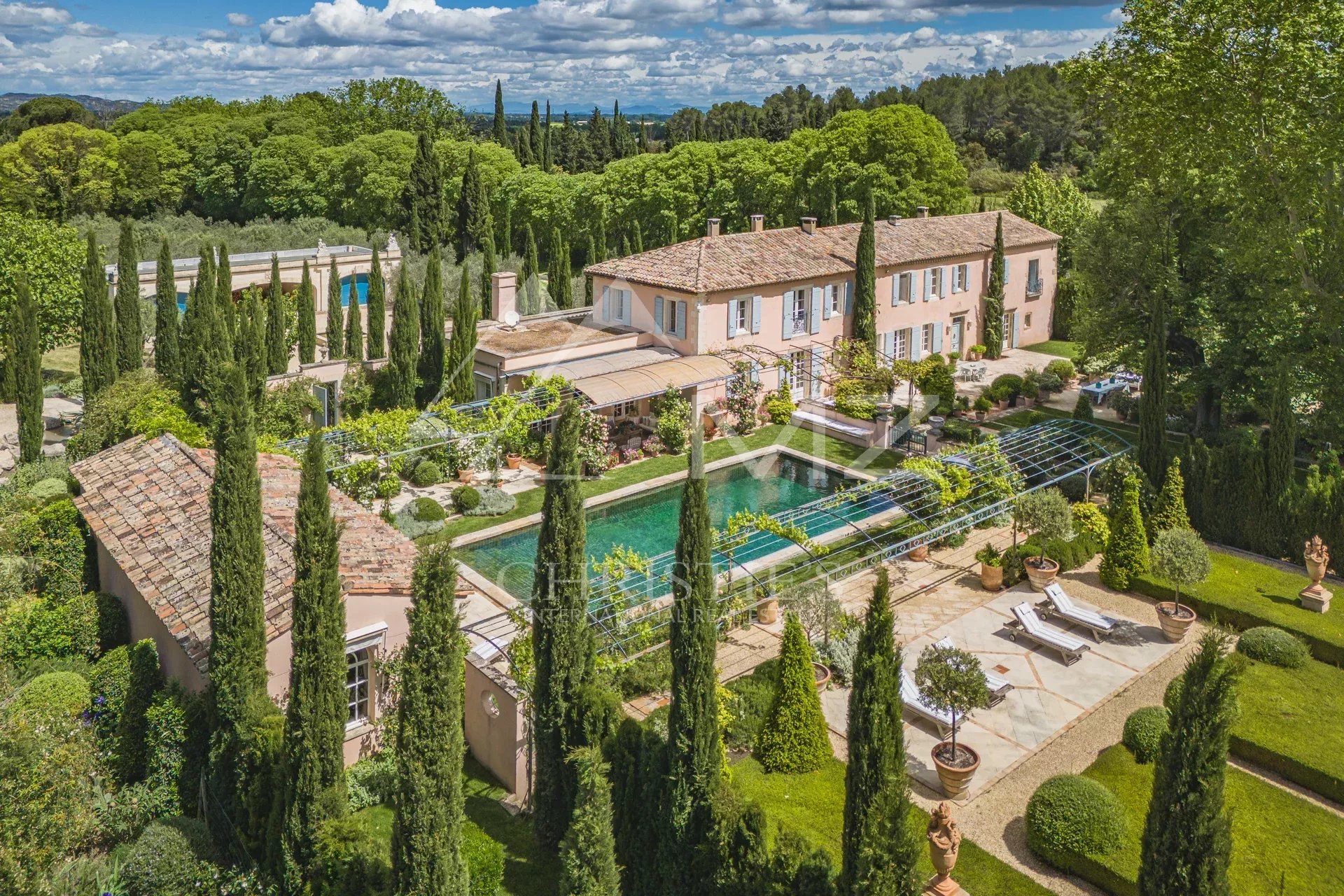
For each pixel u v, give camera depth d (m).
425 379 42.66
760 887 13.50
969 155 114.12
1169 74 35.41
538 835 16.94
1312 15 32.56
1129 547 26.58
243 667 16.53
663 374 39.12
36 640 22.34
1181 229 39.44
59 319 45.91
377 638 19.39
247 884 15.20
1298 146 33.66
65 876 14.98
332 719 14.77
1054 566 27.06
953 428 39.88
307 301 46.34
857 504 33.78
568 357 40.81
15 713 16.22
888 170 67.69
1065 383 49.28
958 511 29.95
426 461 35.09
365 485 32.75
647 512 33.81
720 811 14.09
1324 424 33.91
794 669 18.38
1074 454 33.38
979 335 54.12
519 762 18.44
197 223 90.12
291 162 95.31
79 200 90.50
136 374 37.66
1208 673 11.70
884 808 11.65
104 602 23.61
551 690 16.41
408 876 12.83
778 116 122.75
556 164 125.38
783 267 43.66
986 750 19.70
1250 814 17.14
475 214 82.00
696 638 14.02
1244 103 34.22
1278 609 24.69
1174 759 11.88
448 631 12.72
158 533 22.55
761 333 43.25
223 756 16.66
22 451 36.19
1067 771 18.91
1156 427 31.11
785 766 18.39
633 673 21.44
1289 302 33.84
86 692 19.73
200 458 25.78
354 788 18.38
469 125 126.25
